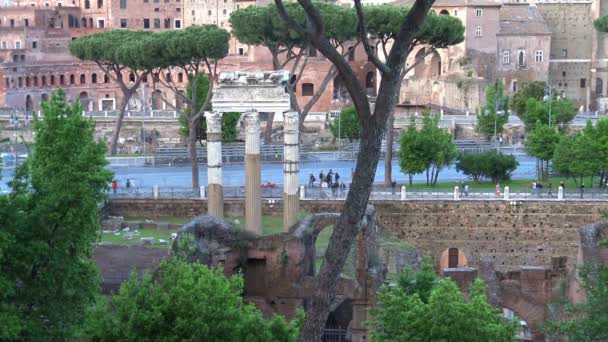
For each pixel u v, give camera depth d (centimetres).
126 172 12912
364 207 3959
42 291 4616
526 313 7850
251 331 5050
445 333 5066
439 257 10919
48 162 4812
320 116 17088
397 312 5303
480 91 18088
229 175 12462
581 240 7744
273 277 6919
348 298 7206
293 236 6931
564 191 11081
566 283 7750
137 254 8306
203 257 6619
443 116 17038
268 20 11256
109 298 6178
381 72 3884
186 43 11675
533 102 14262
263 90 8781
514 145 14788
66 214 4688
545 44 19262
